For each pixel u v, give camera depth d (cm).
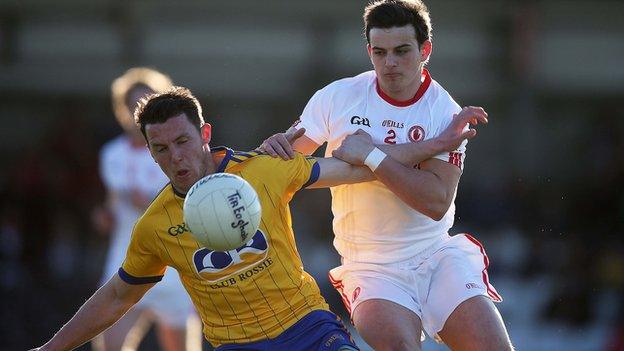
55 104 6500
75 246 5553
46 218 5609
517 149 6406
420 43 2075
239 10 6275
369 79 2211
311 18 6312
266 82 6388
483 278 2203
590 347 4828
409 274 2180
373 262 2202
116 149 3181
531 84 6356
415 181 2053
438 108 2175
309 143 2227
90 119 6369
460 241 2247
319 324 1978
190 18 6288
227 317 1978
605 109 6681
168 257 1964
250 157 1995
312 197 5591
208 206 1791
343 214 2217
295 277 1980
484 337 2073
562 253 5366
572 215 6050
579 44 6475
